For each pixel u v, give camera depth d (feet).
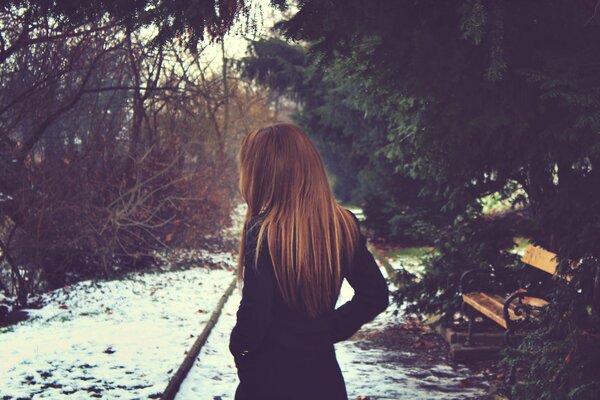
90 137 39.65
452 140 17.61
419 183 53.72
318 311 7.71
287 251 7.53
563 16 14.94
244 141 8.19
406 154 23.94
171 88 41.63
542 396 13.53
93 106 39.63
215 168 49.01
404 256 48.88
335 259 7.80
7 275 34.94
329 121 54.70
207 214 47.98
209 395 18.66
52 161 36.04
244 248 7.72
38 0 13.62
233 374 20.76
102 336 25.26
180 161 46.01
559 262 15.35
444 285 25.35
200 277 41.32
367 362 22.25
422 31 14.97
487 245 24.71
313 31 13.58
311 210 7.77
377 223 56.34
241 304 7.54
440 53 15.12
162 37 13.39
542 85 14.32
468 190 23.35
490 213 53.93
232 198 58.29
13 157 32.53
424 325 27.55
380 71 17.29
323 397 7.57
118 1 13.25
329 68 18.90
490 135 16.76
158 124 47.37
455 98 15.78
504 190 24.52
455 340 22.95
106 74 41.16
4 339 24.98
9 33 31.71
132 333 25.82
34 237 35.22
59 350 23.09
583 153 15.61
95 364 21.33
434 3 14.96
